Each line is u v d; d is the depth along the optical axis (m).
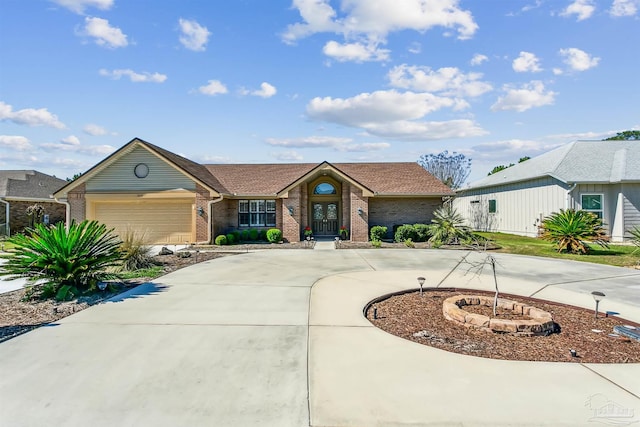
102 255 8.28
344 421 3.21
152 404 3.47
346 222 21.06
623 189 18.16
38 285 7.80
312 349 4.83
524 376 4.06
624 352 4.82
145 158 19.16
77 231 8.05
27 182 26.22
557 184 19.48
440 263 12.47
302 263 12.37
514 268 11.54
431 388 3.78
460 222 18.66
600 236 15.18
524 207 22.59
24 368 4.21
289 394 3.66
